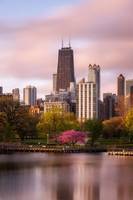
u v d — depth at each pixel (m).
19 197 80.06
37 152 196.00
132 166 134.12
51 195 82.06
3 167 128.62
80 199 78.69
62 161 150.50
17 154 183.50
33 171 119.12
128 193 84.56
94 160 155.38
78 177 106.94
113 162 147.75
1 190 86.94
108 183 97.31
